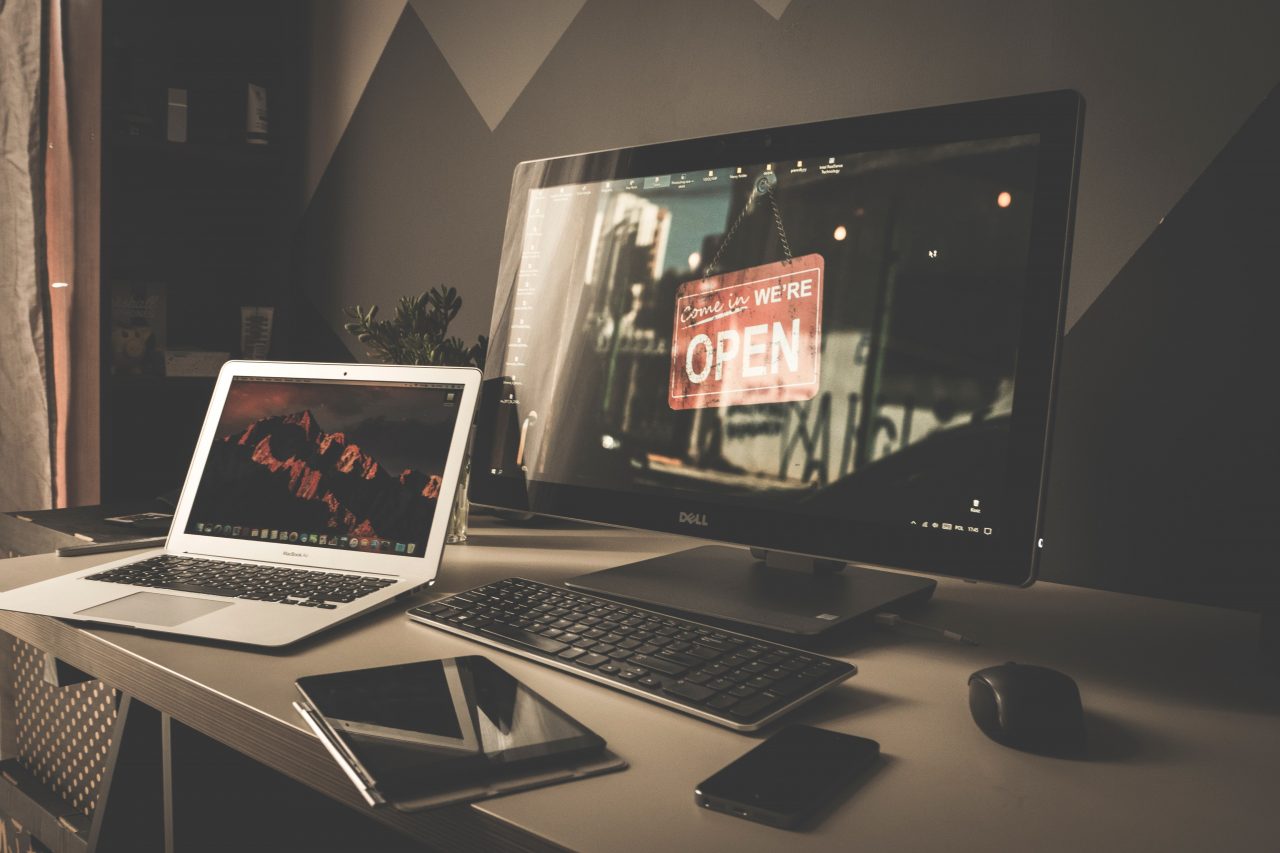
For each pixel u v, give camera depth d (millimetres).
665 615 771
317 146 2033
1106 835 458
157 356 2010
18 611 796
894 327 848
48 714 1286
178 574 918
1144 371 1034
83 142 1860
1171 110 1002
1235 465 982
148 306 2064
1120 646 811
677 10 1405
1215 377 991
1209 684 711
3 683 1400
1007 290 788
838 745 547
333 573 931
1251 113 958
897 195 856
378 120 1891
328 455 1026
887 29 1188
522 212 1152
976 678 605
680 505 969
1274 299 952
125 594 846
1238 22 959
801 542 881
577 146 1551
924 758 554
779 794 477
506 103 1654
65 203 1892
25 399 1916
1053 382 755
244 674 667
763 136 949
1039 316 768
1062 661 764
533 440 1100
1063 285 759
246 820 896
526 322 1127
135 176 2111
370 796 473
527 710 584
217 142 2090
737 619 805
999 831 460
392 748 521
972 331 803
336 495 998
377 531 962
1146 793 510
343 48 1965
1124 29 1023
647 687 633
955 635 810
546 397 1094
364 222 1931
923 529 811
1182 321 1008
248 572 933
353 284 1965
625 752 549
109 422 1894
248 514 1018
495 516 1394
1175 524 1020
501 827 462
